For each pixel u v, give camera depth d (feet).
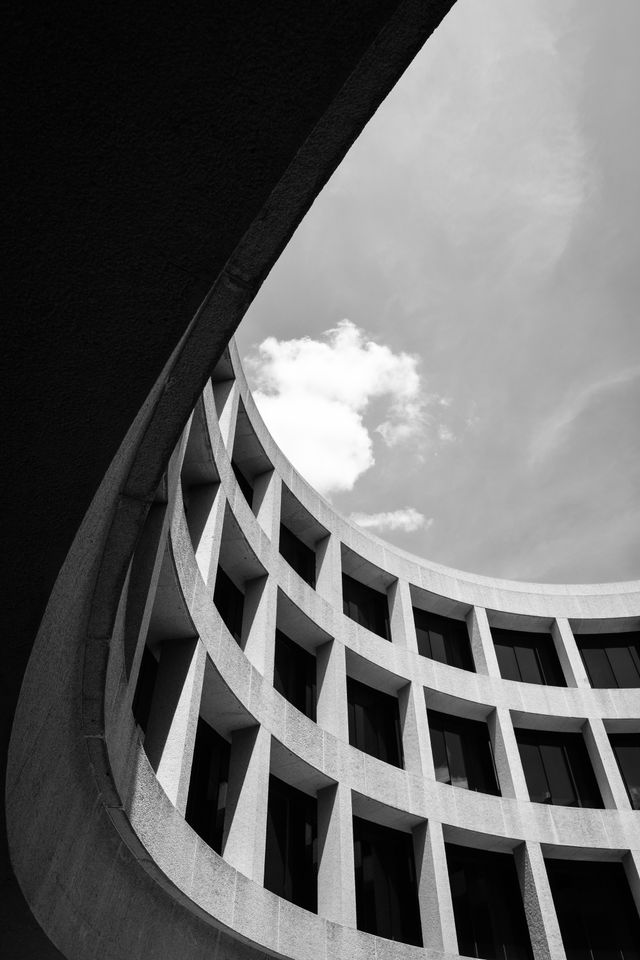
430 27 9.09
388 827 65.67
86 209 9.70
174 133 9.37
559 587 91.50
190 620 43.39
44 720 17.21
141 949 30.76
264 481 68.18
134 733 30.25
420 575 84.38
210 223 10.02
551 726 80.89
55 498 12.20
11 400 11.07
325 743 58.18
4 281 10.08
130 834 27.78
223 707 49.37
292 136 9.55
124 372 11.02
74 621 17.57
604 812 71.72
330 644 67.21
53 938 21.76
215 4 8.66
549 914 63.82
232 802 47.60
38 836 19.30
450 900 59.72
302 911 45.83
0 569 12.70
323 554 74.64
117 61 8.89
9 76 8.82
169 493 34.50
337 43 9.01
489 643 83.35
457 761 76.23
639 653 90.17
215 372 61.11
